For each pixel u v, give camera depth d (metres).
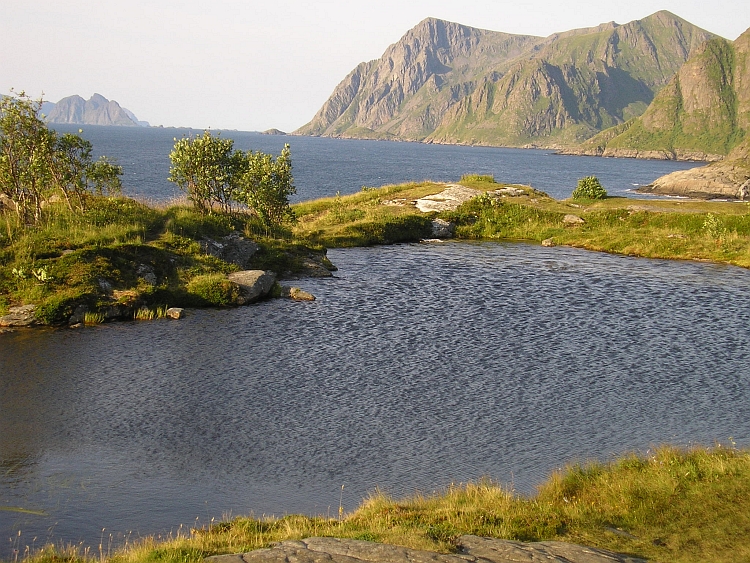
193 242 36.94
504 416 20.19
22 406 19.66
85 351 24.86
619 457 17.61
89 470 16.30
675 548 12.25
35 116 35.69
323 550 10.83
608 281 41.12
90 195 40.78
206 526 13.80
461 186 72.62
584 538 12.66
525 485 16.12
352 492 15.71
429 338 28.03
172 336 27.23
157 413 19.56
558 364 25.08
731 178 119.25
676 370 24.70
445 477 16.52
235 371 23.31
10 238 32.38
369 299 34.94
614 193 120.06
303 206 66.44
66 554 12.15
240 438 18.22
